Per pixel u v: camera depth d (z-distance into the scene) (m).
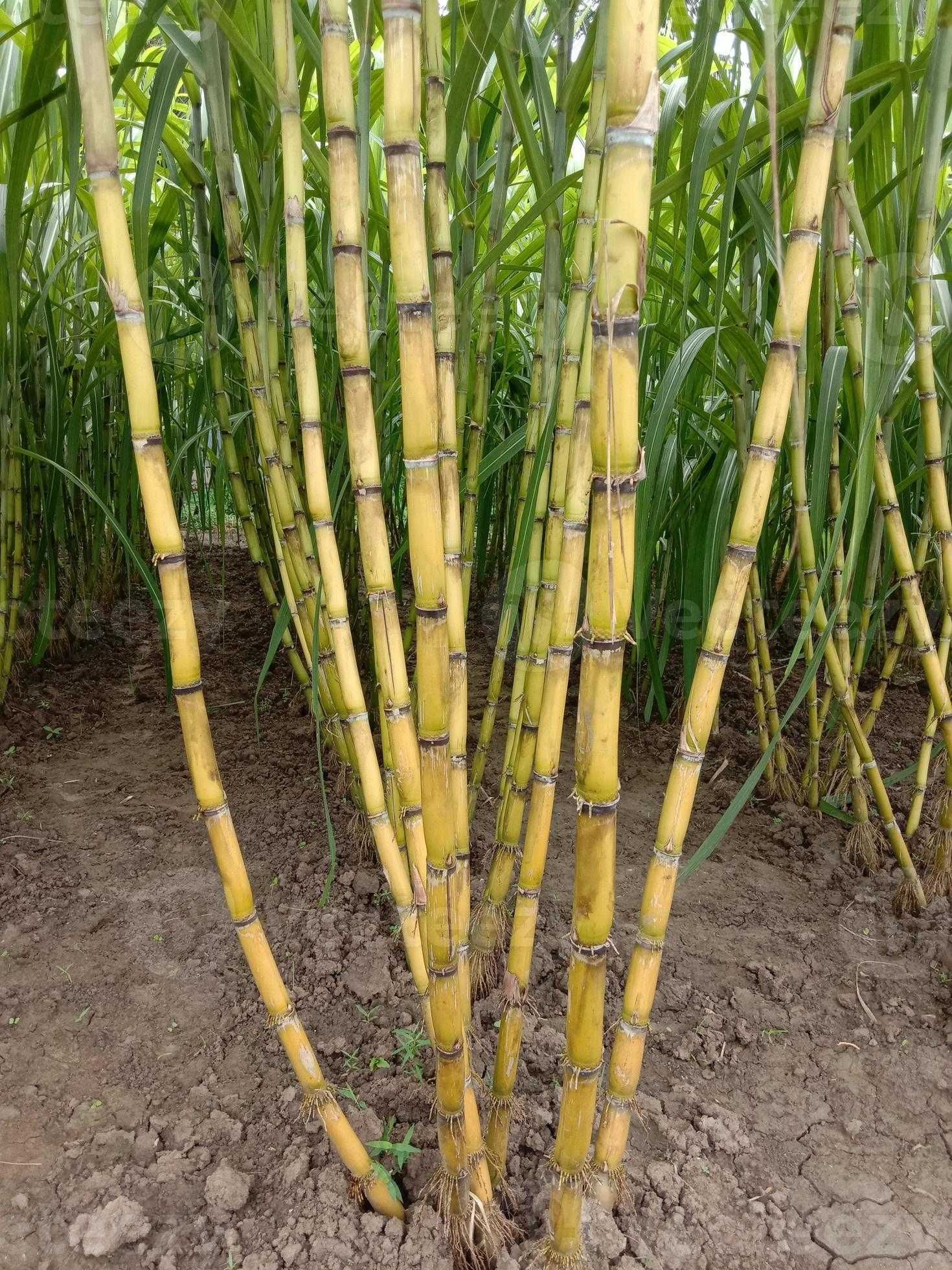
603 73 0.95
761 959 1.71
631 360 0.65
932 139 1.39
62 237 2.67
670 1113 1.36
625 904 1.89
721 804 2.29
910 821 1.96
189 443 2.31
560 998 1.59
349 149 0.79
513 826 1.46
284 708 2.80
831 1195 1.24
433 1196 1.17
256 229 1.71
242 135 1.64
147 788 2.32
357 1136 1.22
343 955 1.69
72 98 1.14
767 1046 1.51
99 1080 1.40
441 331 1.00
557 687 0.96
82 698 2.86
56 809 2.20
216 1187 1.19
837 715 2.22
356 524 2.43
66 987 1.60
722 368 1.80
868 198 1.62
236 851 0.94
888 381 1.57
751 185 1.71
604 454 0.67
